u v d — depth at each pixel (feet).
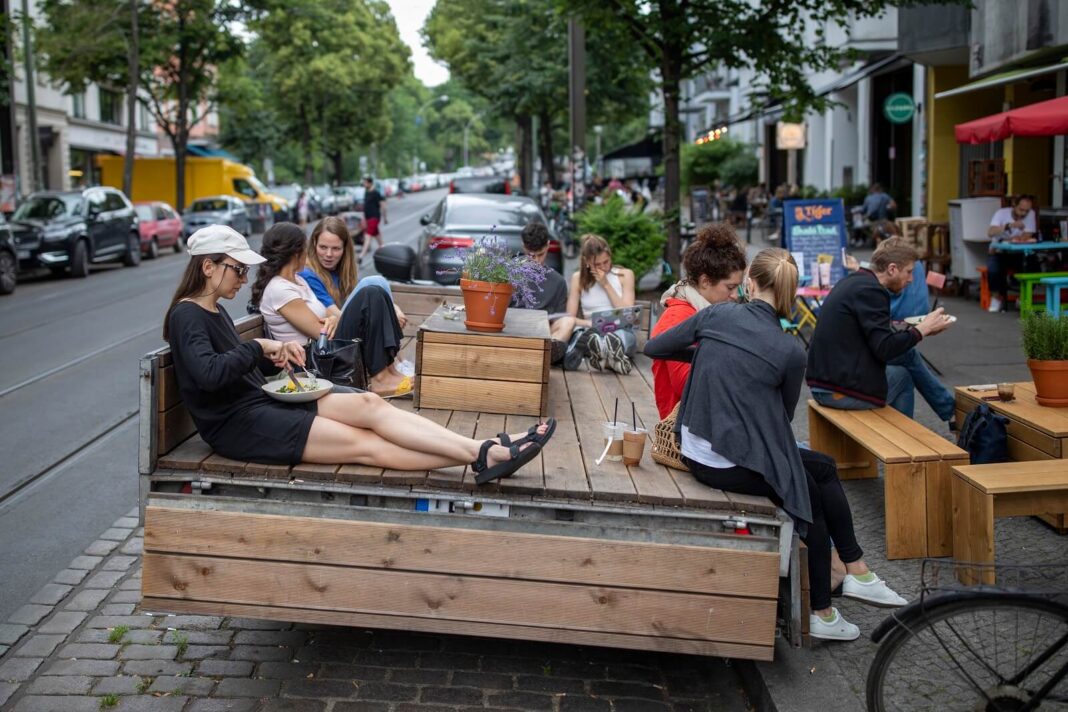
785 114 51.13
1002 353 37.19
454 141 472.03
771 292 15.20
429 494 14.23
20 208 79.25
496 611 13.94
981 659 12.20
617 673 15.90
